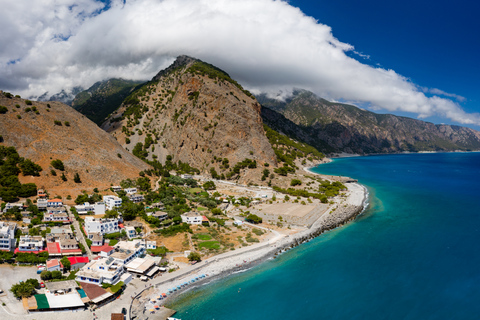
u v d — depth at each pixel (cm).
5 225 13300
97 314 9350
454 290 11562
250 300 10812
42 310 9212
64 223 15250
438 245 15538
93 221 14388
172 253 13675
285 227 17850
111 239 14325
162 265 12550
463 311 10375
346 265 13412
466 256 14275
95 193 19625
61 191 18950
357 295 11256
